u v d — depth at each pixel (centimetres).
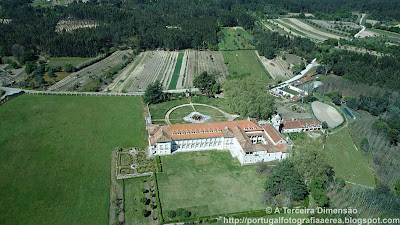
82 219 15712
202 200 17225
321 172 18112
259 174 19488
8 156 19900
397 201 17488
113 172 19125
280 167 18262
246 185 18512
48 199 16812
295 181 17400
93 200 16938
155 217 15975
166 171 19300
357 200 17625
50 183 17925
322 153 18550
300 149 19188
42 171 18812
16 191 17212
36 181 18000
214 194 17700
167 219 15862
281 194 17862
